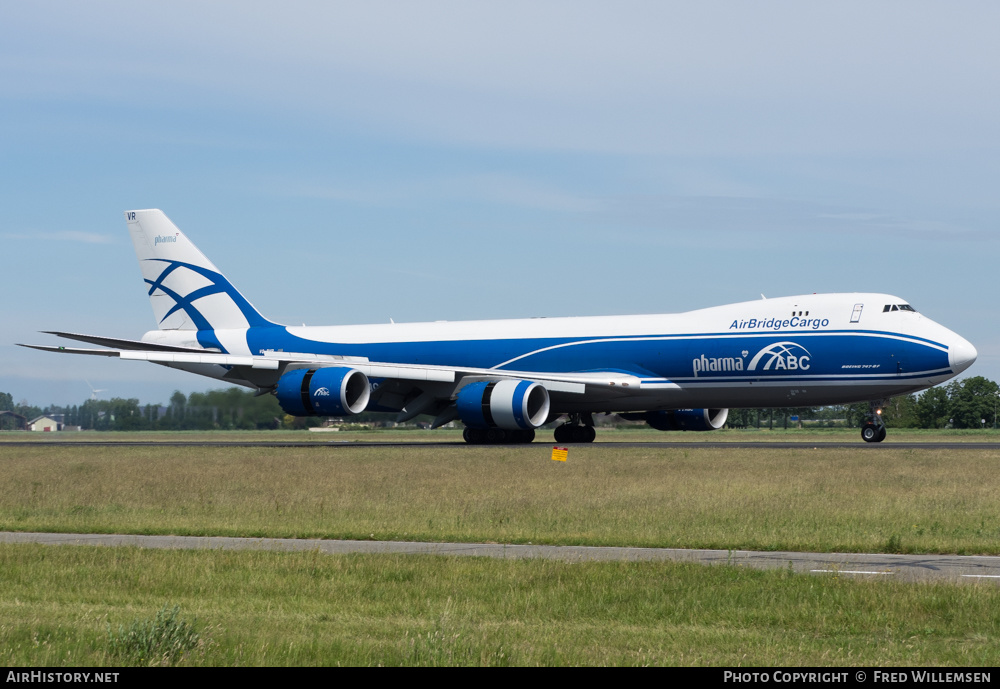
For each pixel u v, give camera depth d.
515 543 30.39
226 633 18.08
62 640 17.50
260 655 16.34
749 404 76.44
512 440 83.44
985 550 27.64
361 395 81.81
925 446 71.25
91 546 29.44
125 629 17.41
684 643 17.78
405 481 49.19
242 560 26.55
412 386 85.50
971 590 20.88
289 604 21.34
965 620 19.14
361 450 73.31
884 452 62.00
